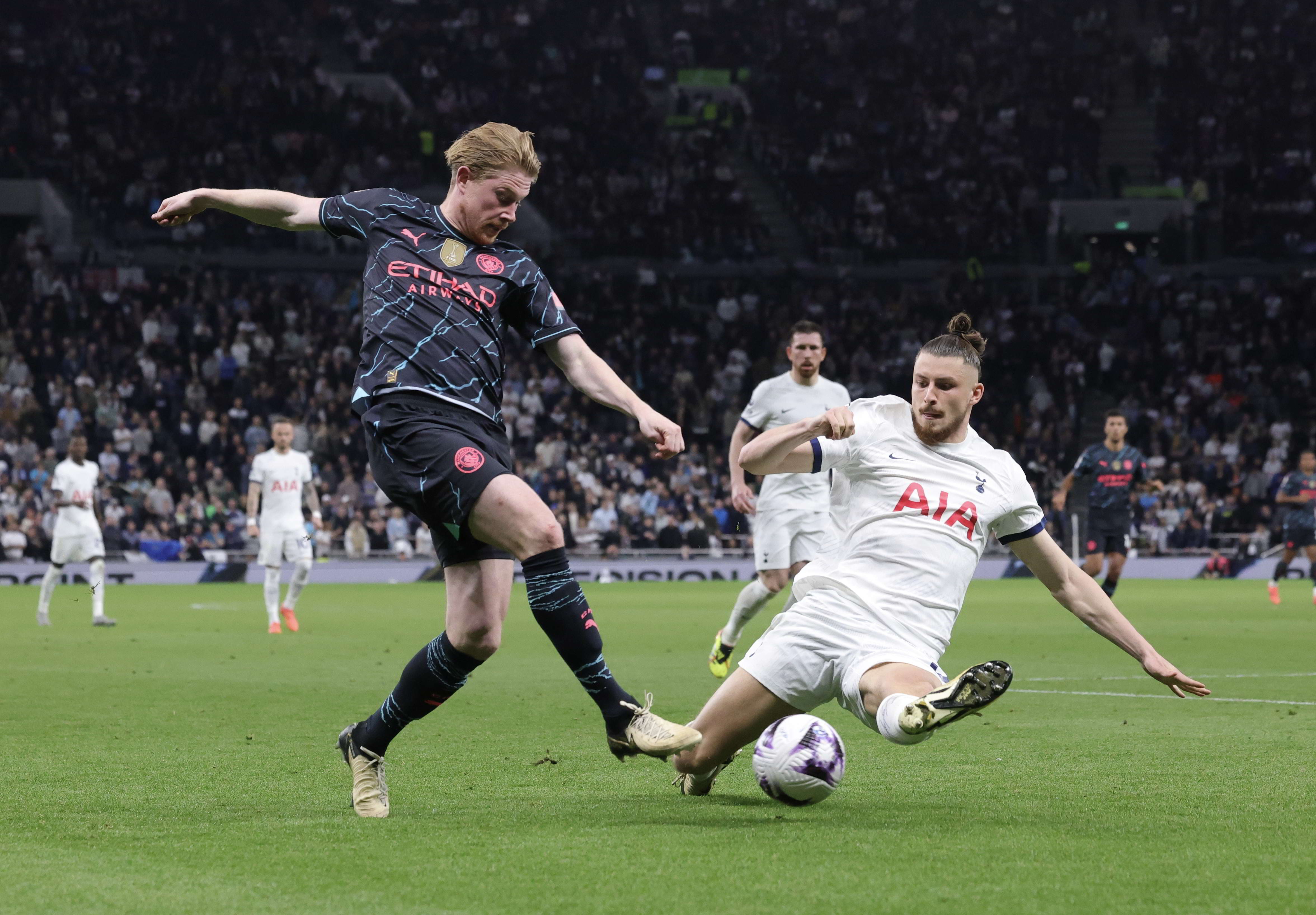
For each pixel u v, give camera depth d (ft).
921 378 22.84
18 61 161.27
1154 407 160.56
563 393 150.51
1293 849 19.07
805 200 180.86
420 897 16.35
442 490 20.40
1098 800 23.24
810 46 193.16
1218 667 49.26
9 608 86.79
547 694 40.96
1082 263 174.40
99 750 29.63
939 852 18.86
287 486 68.18
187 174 156.97
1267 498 143.02
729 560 132.16
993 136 186.80
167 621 75.41
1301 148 184.75
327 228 22.50
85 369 136.15
